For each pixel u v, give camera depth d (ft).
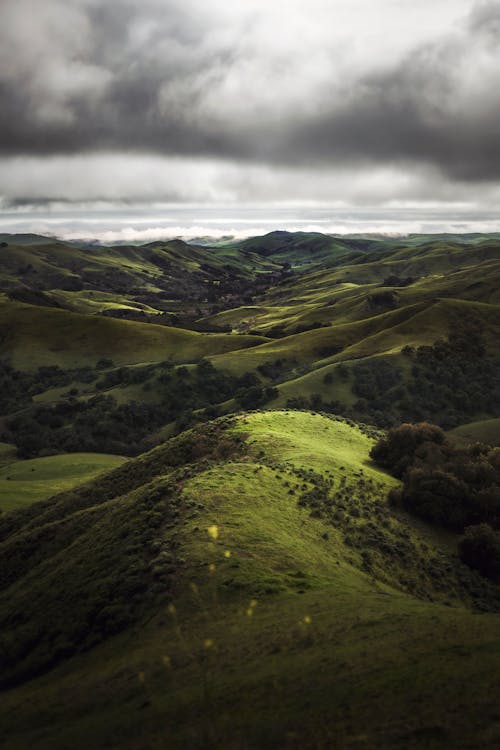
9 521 208.23
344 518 143.64
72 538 146.30
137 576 103.96
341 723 53.01
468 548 143.74
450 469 198.18
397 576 123.03
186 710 62.34
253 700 61.16
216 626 84.74
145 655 80.18
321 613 83.87
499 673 56.95
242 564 102.73
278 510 136.05
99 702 70.95
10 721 73.61
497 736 45.85
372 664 64.39
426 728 49.06
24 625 104.17
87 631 95.30
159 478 170.91
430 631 73.15
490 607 120.26
